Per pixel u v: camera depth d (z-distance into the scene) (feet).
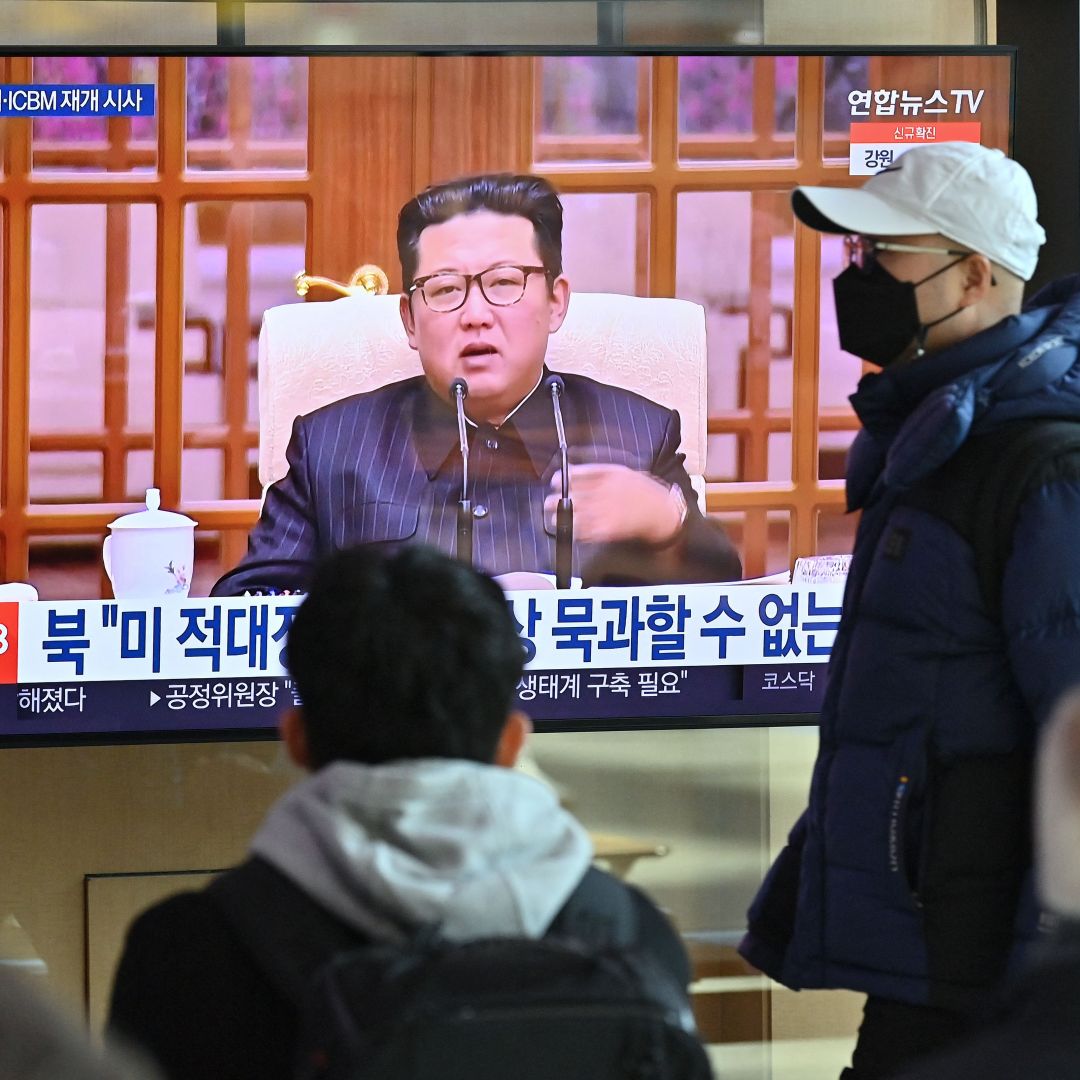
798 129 39.27
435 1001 14.51
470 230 38.91
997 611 25.13
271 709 39.14
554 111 38.83
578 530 39.55
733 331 39.65
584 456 39.50
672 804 40.83
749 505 39.93
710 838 40.93
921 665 25.57
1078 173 39.60
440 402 39.22
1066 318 26.21
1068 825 12.77
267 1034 16.14
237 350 38.78
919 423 25.02
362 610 17.16
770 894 28.73
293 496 39.01
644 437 39.63
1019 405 25.35
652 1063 14.58
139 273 38.52
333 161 38.58
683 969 17.07
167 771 39.68
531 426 39.37
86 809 39.50
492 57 38.55
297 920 16.15
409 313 39.01
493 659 17.26
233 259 38.65
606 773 40.70
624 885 17.58
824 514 40.04
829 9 39.81
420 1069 14.39
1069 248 39.75
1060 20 39.60
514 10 39.50
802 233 39.58
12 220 38.22
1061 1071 12.25
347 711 16.96
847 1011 41.14
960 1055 12.87
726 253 39.50
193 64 38.11
